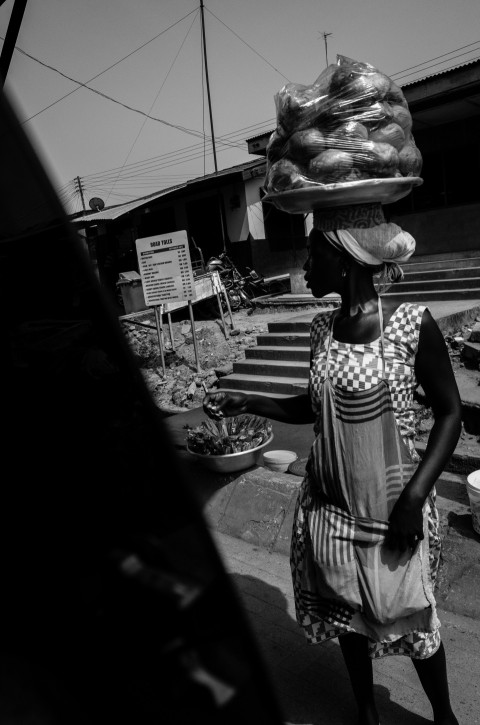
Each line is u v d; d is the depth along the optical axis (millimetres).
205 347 10586
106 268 18203
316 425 2146
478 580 3029
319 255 2055
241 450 4375
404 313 1991
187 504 466
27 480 414
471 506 3236
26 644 409
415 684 2613
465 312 6973
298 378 7465
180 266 8984
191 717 450
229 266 14844
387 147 1977
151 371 9781
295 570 2252
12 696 406
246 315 13023
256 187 16328
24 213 415
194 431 4672
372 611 1990
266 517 4023
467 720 2355
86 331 441
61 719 411
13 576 406
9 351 421
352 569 2008
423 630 2064
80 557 424
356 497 1979
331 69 2023
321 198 1954
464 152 11430
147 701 435
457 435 1977
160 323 9375
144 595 441
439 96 10016
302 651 2891
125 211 16484
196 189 16719
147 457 453
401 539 1947
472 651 2721
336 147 1953
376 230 1978
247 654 487
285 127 2066
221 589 474
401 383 1976
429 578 2148
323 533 2049
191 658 457
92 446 434
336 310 2166
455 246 11867
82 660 423
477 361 5273
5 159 410
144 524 447
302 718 2471
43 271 431
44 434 421
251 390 7668
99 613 427
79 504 426
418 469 1945
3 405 415
